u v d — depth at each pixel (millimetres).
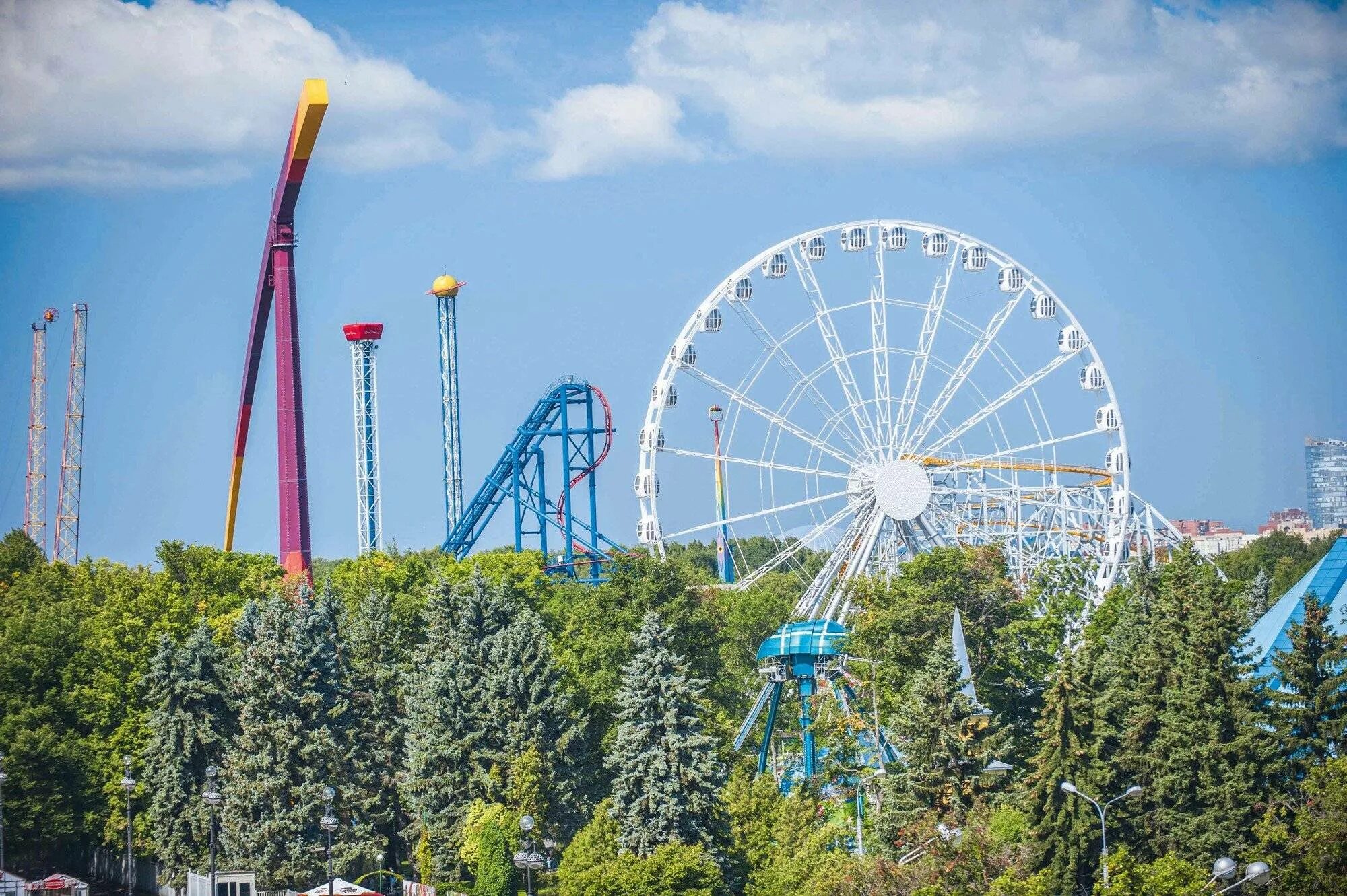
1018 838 179375
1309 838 155875
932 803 188125
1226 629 189500
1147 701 193875
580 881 188375
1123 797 166250
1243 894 161250
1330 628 193250
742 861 195875
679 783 195250
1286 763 184375
